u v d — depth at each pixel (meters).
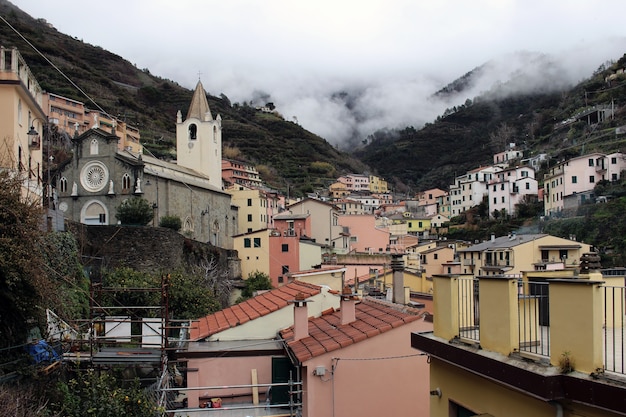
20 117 31.27
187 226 78.06
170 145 144.25
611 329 10.91
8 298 14.75
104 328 20.23
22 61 31.47
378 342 14.45
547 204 107.56
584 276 9.93
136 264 48.12
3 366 14.06
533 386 7.52
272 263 74.56
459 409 10.59
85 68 162.38
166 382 16.23
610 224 82.19
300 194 161.50
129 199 64.56
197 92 98.81
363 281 41.25
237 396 16.83
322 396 14.04
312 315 19.53
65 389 15.38
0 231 14.61
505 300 8.88
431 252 75.12
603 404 6.66
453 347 9.98
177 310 37.31
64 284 28.12
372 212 148.25
